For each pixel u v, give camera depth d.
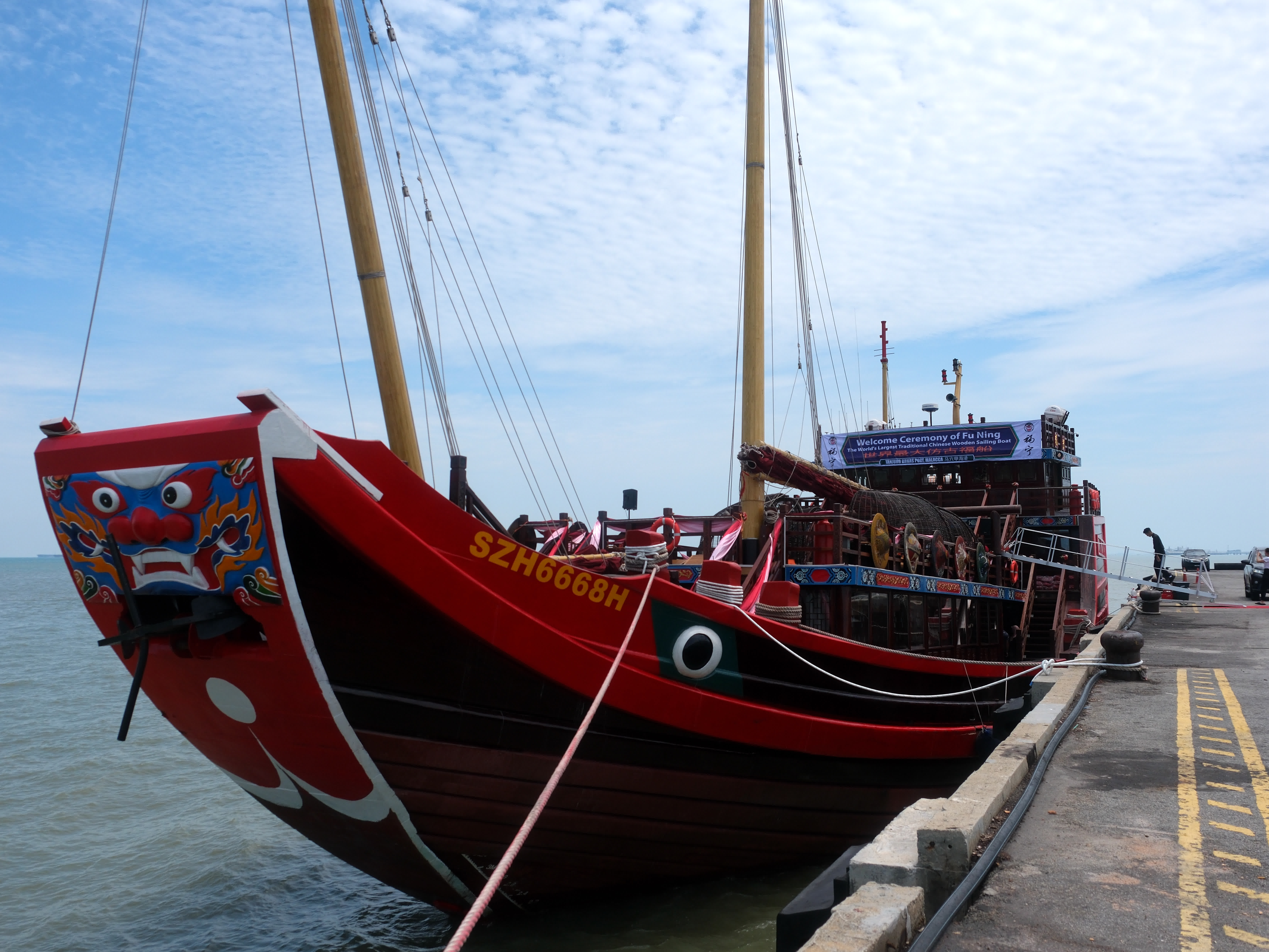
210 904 12.22
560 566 8.44
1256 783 8.12
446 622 7.74
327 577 7.34
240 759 8.75
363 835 8.88
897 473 24.09
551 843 9.28
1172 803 7.54
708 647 9.53
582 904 10.25
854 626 11.77
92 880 13.20
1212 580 43.88
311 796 8.59
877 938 4.67
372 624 7.64
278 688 7.55
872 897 5.20
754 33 16.12
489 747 8.45
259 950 10.73
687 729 9.41
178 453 6.63
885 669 11.81
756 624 9.84
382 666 7.80
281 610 6.92
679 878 10.43
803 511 13.95
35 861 14.05
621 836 9.59
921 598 13.39
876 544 12.34
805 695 10.63
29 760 20.84
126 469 6.84
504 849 9.09
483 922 10.22
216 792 18.16
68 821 16.17
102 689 31.70
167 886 12.91
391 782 8.19
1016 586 18.12
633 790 9.36
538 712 8.57
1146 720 10.70
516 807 8.84
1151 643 18.19
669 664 9.32
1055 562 21.03
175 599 7.77
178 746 22.42
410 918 11.61
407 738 8.05
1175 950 5.00
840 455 24.02
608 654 8.84
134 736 23.61
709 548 13.79
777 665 10.27
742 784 10.10
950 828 5.79
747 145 16.14
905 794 12.25
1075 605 22.00
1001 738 13.38
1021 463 23.22
